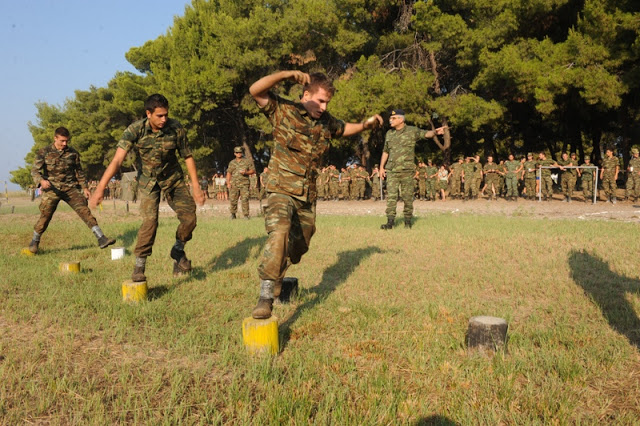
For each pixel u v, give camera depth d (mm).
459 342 3439
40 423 2338
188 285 5254
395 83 24172
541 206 17250
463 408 2473
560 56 19625
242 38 29000
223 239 8766
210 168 39031
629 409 2504
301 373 2908
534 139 32781
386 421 2375
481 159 36656
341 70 30094
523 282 5285
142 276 4625
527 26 22109
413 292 5031
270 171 3492
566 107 24359
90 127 46938
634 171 17188
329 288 5203
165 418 2340
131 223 11727
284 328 3773
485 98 25625
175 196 5387
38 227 7379
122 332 3568
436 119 27344
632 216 12727
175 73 31828
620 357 3107
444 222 11062
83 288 5000
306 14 26891
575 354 3209
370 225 10773
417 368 3012
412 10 26609
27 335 3586
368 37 27031
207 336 3514
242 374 2928
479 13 23016
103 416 2398
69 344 3357
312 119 3500
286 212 3391
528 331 3725
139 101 38281
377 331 3748
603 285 5086
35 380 2793
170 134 5004
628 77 18391
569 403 2516
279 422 2338
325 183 25875
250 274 5824
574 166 18297
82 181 7320
